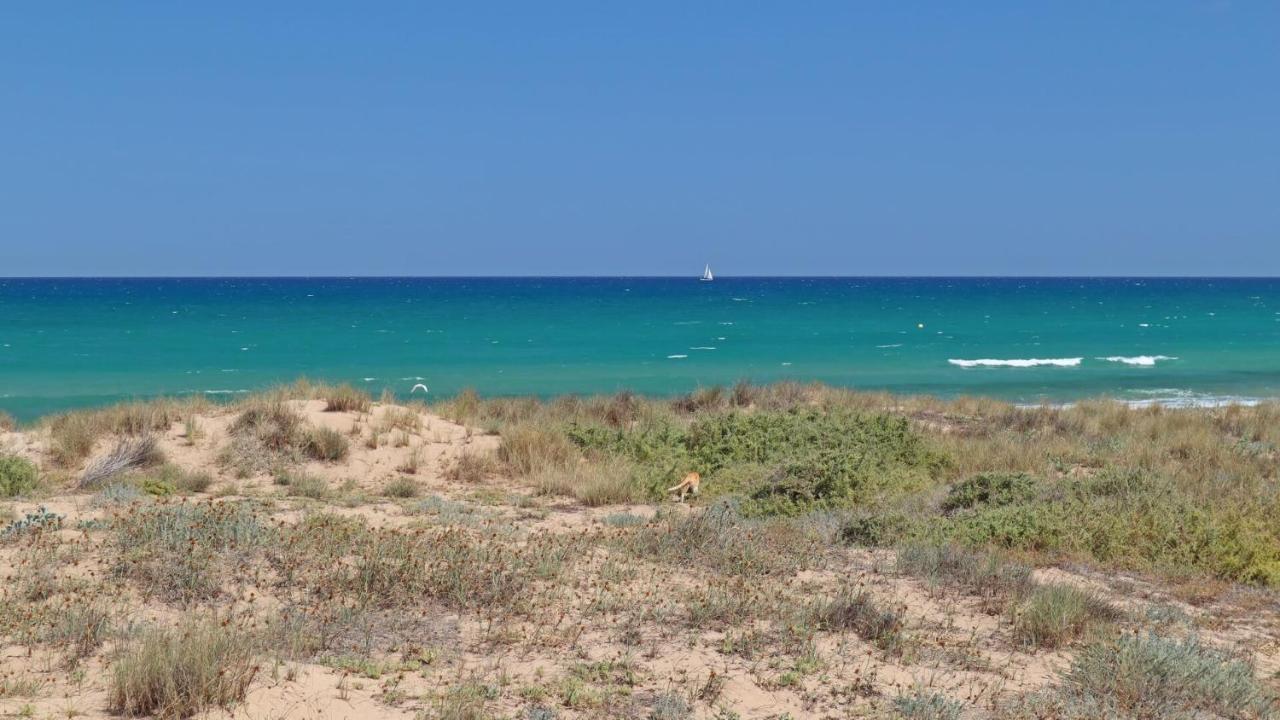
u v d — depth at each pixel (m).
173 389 31.62
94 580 7.68
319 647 6.70
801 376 38.38
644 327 64.06
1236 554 9.98
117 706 5.45
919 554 9.71
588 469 14.63
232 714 5.40
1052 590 8.37
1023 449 17.14
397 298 116.25
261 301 103.38
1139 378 39.00
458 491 13.88
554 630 7.24
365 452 15.29
